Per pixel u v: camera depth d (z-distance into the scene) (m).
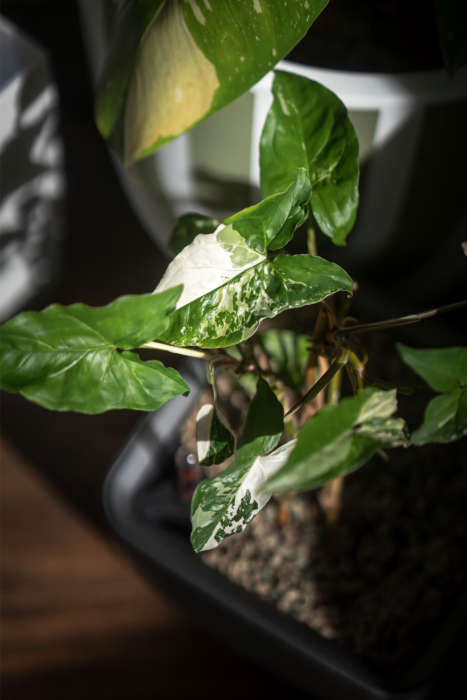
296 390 0.69
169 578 0.74
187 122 0.55
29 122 0.85
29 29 1.10
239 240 0.50
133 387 0.52
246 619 0.71
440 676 0.68
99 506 0.93
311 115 0.55
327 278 0.51
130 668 0.85
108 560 0.90
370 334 0.87
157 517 0.80
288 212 0.50
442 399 0.54
